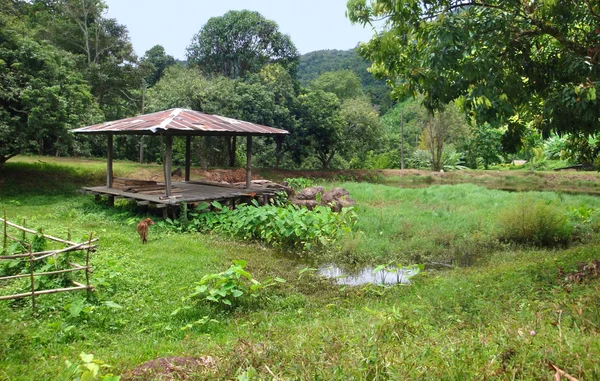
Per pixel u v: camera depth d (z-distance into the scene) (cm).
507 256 923
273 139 2544
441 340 351
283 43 3100
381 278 839
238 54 3020
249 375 304
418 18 707
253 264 867
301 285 768
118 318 557
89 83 2483
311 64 6178
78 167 1816
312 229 1070
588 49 665
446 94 712
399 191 1844
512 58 730
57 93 1469
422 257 966
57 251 598
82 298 586
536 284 612
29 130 1405
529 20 725
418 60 726
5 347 440
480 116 655
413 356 299
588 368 262
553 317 425
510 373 266
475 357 296
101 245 886
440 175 2692
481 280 667
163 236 1043
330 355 314
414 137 3581
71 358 431
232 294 639
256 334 500
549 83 750
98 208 1333
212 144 2308
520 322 394
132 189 1333
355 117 2600
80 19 2850
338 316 593
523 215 1087
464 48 638
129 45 2839
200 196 1269
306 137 2384
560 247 1020
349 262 945
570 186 2412
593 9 693
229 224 1162
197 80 2080
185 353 434
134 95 2736
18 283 630
